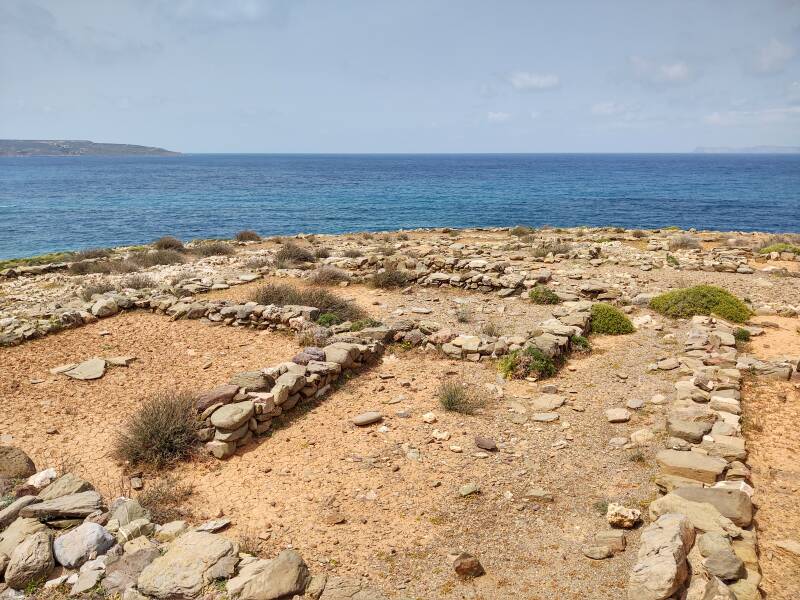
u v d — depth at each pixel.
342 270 11.02
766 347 6.47
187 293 8.87
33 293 9.62
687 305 7.72
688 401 4.94
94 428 4.84
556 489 4.02
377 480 4.14
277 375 5.34
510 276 9.46
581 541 3.48
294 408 5.16
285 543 3.50
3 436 4.64
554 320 7.04
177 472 4.26
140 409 5.10
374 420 4.94
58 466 4.27
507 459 4.40
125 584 3.04
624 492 3.94
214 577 3.04
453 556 3.39
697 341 6.37
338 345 6.04
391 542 3.51
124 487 4.06
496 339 6.55
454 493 4.00
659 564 2.93
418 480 4.14
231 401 4.80
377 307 8.41
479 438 4.62
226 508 3.84
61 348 6.54
